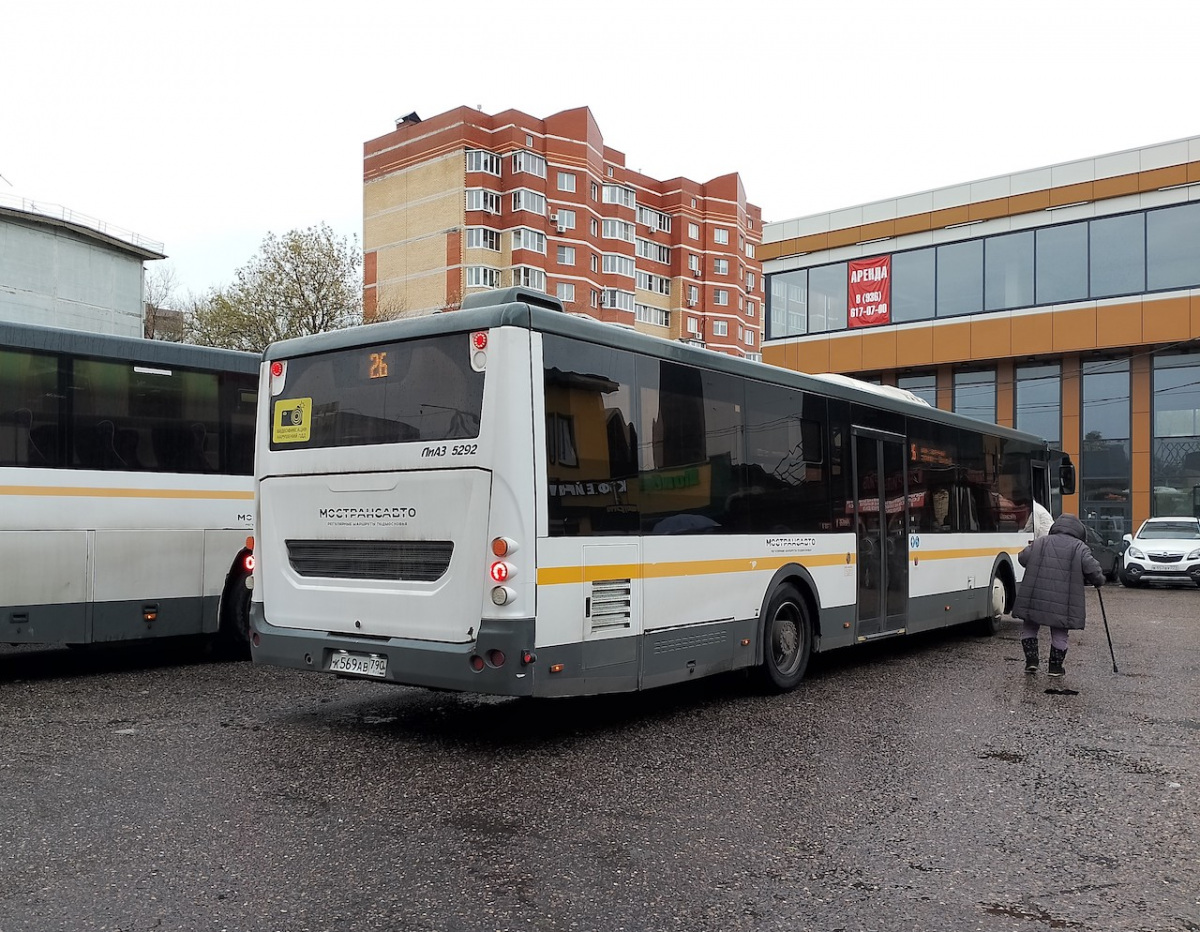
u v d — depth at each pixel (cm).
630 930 375
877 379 3044
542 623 625
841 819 517
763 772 608
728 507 805
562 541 641
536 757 638
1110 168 2609
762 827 502
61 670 962
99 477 908
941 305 2875
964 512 1248
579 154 5959
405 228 5803
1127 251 2591
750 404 844
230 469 1007
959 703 840
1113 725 755
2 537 847
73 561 889
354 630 685
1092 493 2689
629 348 712
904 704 834
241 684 884
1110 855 468
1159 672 1014
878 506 1035
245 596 1019
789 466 892
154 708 772
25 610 859
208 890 405
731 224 7469
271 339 3388
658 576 724
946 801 552
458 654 624
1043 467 1560
